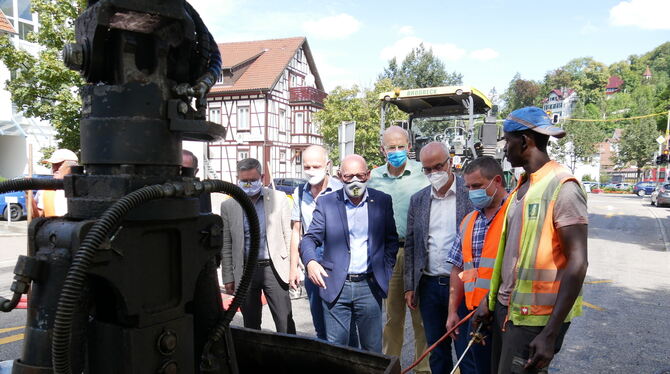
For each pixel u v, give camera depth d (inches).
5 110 705.0
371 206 124.1
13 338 177.6
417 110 418.6
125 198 42.1
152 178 47.4
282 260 139.0
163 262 48.1
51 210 175.8
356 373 65.2
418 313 141.9
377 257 122.4
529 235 80.6
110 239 42.9
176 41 48.9
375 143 983.0
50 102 459.8
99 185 46.8
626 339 184.5
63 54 47.3
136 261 45.4
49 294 44.9
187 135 55.2
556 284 79.0
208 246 52.3
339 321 122.9
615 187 2169.0
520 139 85.4
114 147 46.7
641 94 3796.8
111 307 48.3
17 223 543.5
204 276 54.8
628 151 2138.3
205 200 126.0
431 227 127.3
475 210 112.2
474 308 105.3
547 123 83.4
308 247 122.0
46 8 434.0
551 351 75.5
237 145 1171.9
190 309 54.9
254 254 58.5
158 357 47.4
